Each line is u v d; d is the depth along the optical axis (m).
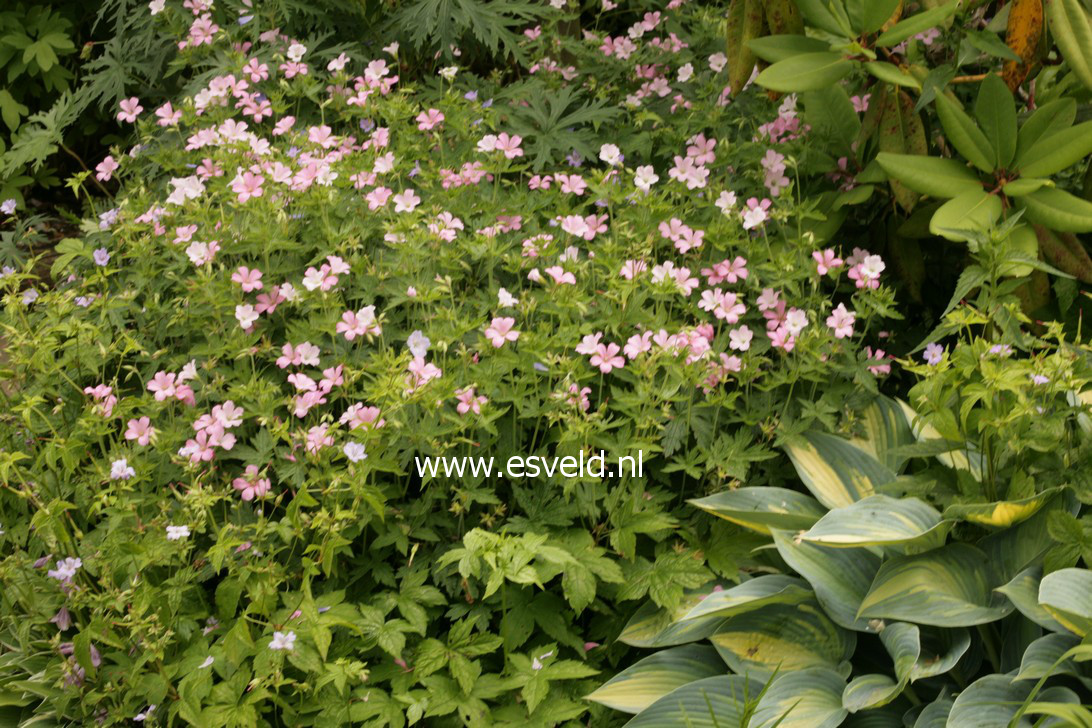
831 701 2.29
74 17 5.27
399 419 2.60
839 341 2.96
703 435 2.80
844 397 2.98
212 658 2.34
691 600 2.60
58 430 2.92
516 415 2.78
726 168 3.51
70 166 5.46
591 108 3.81
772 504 2.69
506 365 2.71
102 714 2.46
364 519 2.52
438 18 4.05
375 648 2.56
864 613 2.34
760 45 3.12
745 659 2.45
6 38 4.93
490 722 2.39
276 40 3.95
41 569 2.66
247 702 2.28
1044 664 2.12
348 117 3.62
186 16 3.96
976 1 3.10
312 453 2.45
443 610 2.64
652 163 3.81
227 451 2.73
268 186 3.13
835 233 3.54
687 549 2.71
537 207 3.27
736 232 3.12
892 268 3.52
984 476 2.60
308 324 2.85
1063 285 3.17
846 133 3.44
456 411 2.71
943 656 2.36
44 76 5.07
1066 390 2.40
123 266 3.43
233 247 3.04
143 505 2.68
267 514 2.74
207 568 2.56
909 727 2.28
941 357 2.47
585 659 2.59
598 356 2.69
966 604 2.30
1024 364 2.36
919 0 3.21
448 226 2.97
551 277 2.97
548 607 2.58
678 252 3.26
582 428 2.53
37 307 3.22
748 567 2.73
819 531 2.40
